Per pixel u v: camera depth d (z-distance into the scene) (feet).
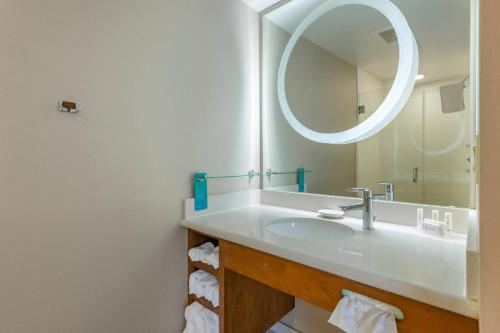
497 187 1.22
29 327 2.63
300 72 4.71
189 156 4.06
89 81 2.97
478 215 1.32
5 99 2.44
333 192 4.30
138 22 3.41
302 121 4.71
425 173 3.31
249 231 3.27
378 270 2.12
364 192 3.37
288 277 2.69
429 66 3.24
